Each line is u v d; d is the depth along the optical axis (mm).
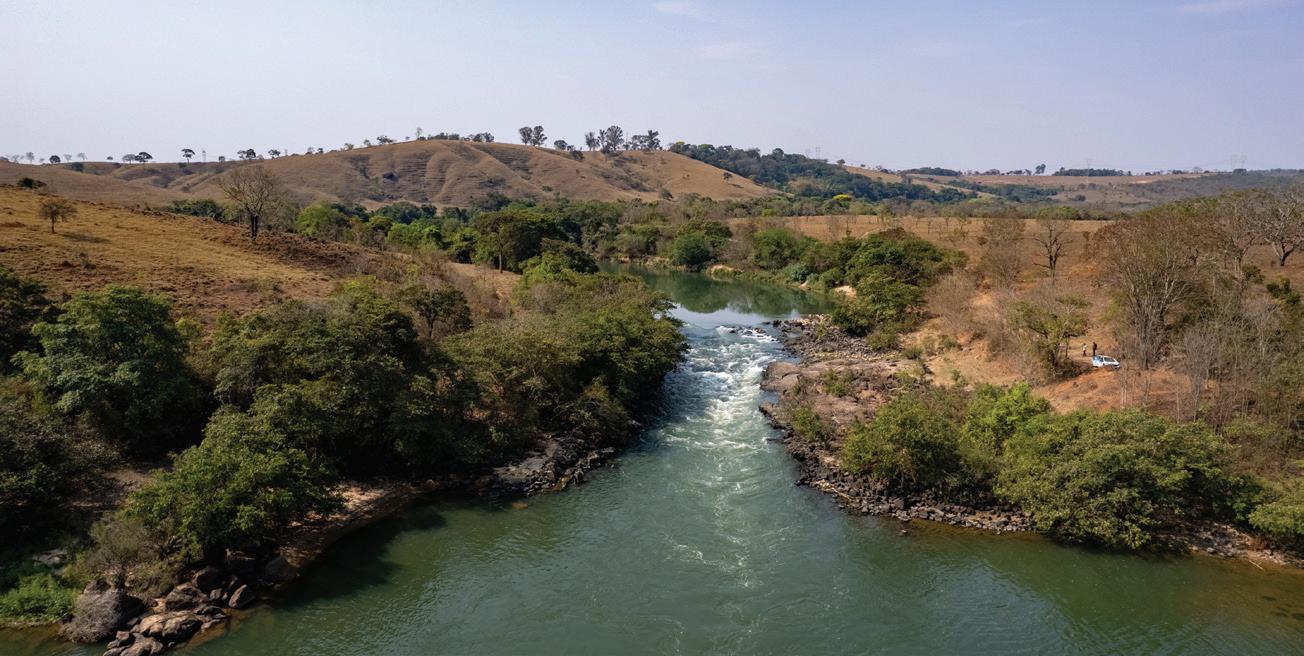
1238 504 36969
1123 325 56719
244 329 46688
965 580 35531
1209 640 30750
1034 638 31250
